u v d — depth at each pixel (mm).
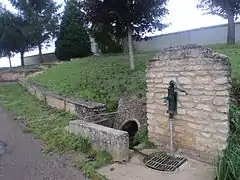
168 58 5223
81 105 8180
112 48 22281
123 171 4742
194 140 4938
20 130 8141
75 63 18625
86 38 25656
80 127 6359
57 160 5574
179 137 5195
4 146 6750
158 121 5613
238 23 16516
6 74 22188
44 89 12695
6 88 17766
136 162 5109
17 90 16750
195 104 4852
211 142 4668
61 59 26406
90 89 10289
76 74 14141
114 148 5203
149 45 20406
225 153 4137
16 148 6539
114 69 12508
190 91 4906
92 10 10664
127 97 7809
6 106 12078
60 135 6902
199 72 4727
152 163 4977
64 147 6191
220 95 4477
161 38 19797
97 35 12125
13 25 27844
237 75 6434
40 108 10805
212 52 4562
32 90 14359
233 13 14781
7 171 5219
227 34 16016
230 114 4566
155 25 11523
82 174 4812
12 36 27938
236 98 5211
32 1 29406
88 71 13867
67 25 25906
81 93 10133
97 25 11391
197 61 4734
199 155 4879
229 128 4477
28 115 9883
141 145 5820
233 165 3777
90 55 24797
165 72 5320
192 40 18469
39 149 6336
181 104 5078
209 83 4602
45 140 6918
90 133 5965
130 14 10633
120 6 10414
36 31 29047
